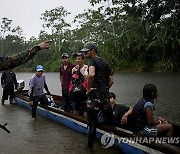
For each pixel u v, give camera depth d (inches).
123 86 690.2
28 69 2425.0
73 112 275.9
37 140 229.0
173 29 1233.4
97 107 196.7
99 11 1736.0
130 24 1396.4
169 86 650.2
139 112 187.9
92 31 1932.8
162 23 1280.8
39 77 318.7
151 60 1375.5
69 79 298.4
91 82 193.2
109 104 202.2
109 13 1603.1
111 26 1726.1
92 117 201.0
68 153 197.2
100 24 1840.6
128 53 1440.7
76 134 244.2
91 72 191.9
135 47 1365.7
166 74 1099.9
